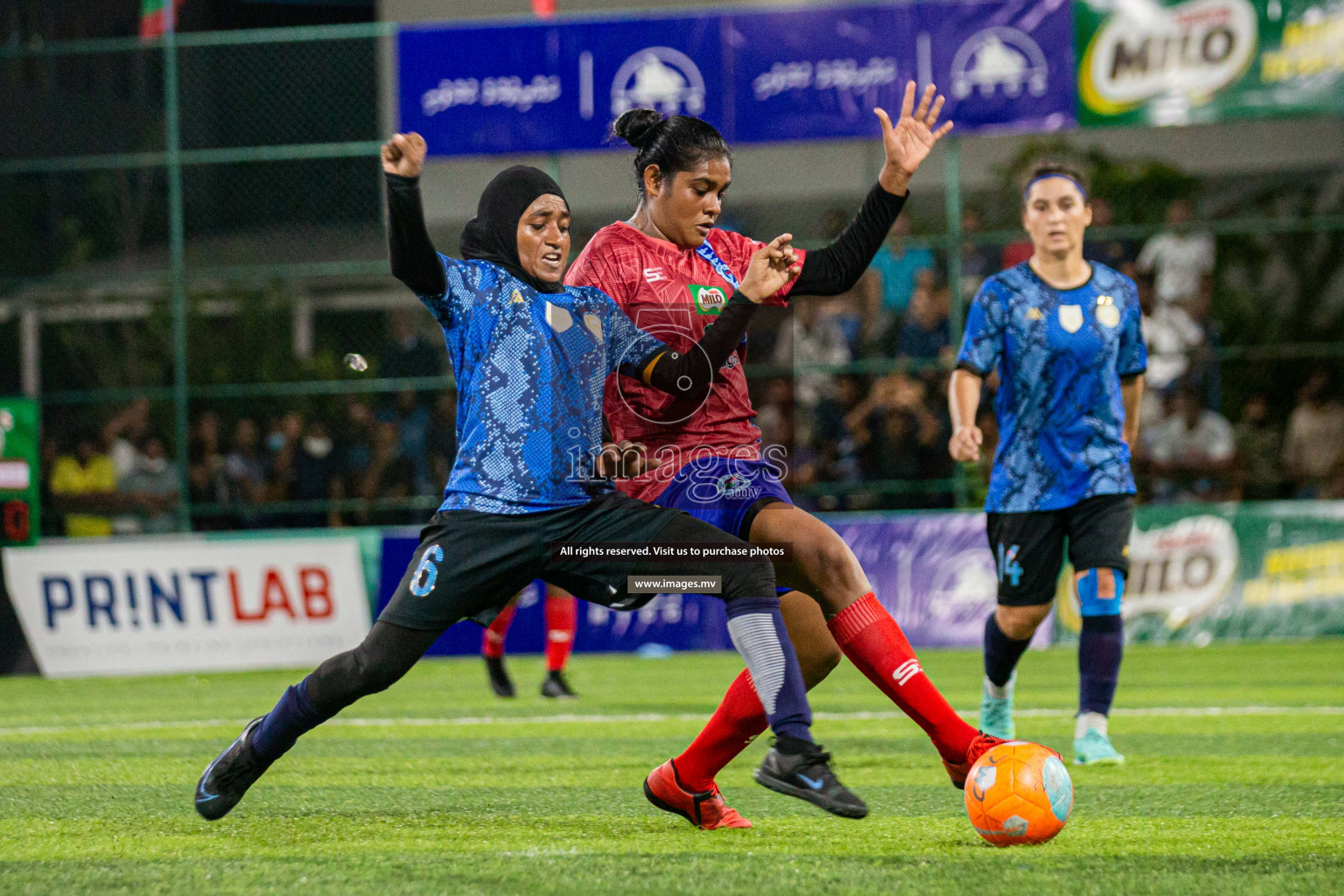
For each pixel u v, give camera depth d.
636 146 11.02
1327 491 32.19
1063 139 37.00
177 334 31.89
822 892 8.05
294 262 34.28
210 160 32.31
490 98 31.89
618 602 9.37
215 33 33.59
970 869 8.73
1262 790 12.29
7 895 8.32
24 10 36.28
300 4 40.75
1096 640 13.92
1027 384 14.02
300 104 34.12
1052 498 13.95
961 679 23.89
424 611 9.20
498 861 9.09
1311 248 33.59
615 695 23.03
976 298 14.46
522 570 9.32
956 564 30.39
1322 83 30.36
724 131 31.33
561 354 9.42
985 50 30.89
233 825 10.77
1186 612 30.00
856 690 22.88
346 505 32.06
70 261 34.19
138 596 29.62
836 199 39.12
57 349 34.00
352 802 12.00
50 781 13.52
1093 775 13.23
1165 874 8.56
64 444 32.69
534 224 9.52
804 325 33.22
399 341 33.00
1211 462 32.41
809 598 10.18
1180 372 33.03
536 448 9.26
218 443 33.06
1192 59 30.62
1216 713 18.80
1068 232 14.16
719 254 11.05
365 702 22.27
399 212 8.70
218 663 29.53
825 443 32.59
